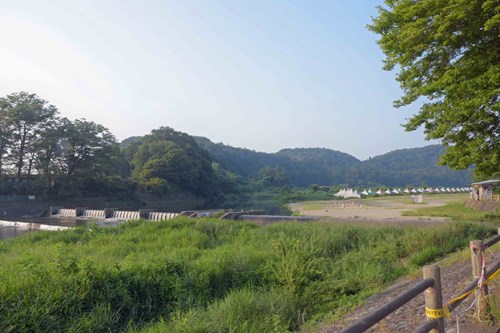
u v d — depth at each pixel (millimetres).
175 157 101750
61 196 71312
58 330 6379
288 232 17828
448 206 51625
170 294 8617
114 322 7309
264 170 176750
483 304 4691
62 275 7797
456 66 10016
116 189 82000
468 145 10492
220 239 17750
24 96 70500
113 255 13227
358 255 13086
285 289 9070
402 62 11227
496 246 11086
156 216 44625
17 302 6484
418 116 11805
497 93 8891
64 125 72375
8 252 15227
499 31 8992
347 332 2326
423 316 6285
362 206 62000
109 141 78625
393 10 11367
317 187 155125
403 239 15164
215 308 7410
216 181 121438
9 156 68375
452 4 9086
